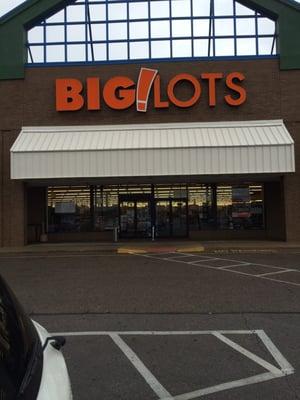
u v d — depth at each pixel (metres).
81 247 22.38
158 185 26.67
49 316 9.02
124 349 7.00
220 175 23.22
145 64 23.70
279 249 20.81
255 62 23.55
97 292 11.31
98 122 23.62
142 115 23.59
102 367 6.26
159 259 17.86
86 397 5.29
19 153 21.94
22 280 13.27
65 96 23.55
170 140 22.23
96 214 26.56
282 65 23.42
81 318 8.85
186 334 7.75
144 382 5.74
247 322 8.45
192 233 26.34
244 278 13.09
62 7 24.45
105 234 26.42
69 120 23.61
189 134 22.70
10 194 23.48
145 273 14.27
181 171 21.58
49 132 23.41
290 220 23.05
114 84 23.59
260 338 7.48
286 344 7.19
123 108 23.52
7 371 2.10
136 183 25.94
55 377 2.52
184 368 6.21
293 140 22.78
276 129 22.81
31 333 2.70
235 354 6.75
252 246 21.55
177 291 11.30
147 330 8.01
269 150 21.56
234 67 23.58
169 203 26.67
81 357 6.66
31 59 24.53
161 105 23.45
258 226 26.11
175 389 5.53
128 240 25.97
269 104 23.44
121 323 8.48
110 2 24.52
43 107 23.70
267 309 9.38
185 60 23.62
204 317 8.84
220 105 23.52
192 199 26.53
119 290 11.52
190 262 16.78
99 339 7.52
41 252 21.25
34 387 2.23
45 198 26.28
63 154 21.83
